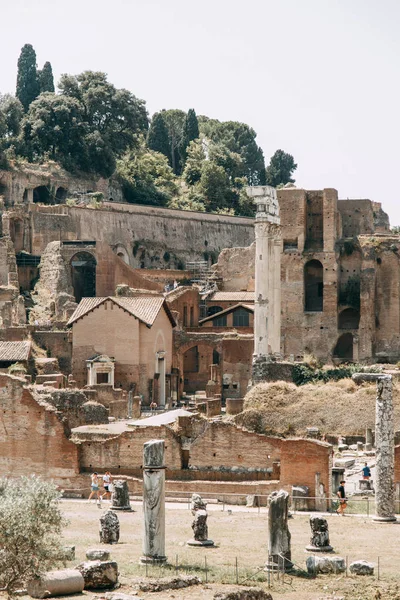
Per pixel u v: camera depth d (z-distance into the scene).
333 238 186.88
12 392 102.88
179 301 197.25
